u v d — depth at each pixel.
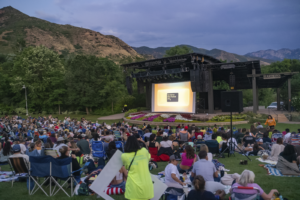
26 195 6.59
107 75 52.84
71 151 9.98
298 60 77.19
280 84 38.16
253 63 29.03
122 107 50.31
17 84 55.81
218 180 6.60
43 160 6.56
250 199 4.76
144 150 4.21
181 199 5.54
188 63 32.41
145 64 32.53
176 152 10.47
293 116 28.44
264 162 9.62
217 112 33.53
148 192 4.04
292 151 8.00
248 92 54.34
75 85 50.06
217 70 33.56
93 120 39.22
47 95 56.88
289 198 5.99
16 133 18.03
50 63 60.53
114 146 8.16
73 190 6.91
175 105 32.66
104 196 4.41
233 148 10.91
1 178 8.30
